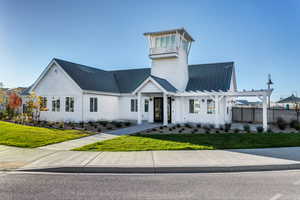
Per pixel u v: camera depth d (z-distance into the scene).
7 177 4.97
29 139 9.38
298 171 5.49
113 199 3.70
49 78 19.08
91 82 19.25
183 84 19.25
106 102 20.30
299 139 9.84
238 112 21.14
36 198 3.74
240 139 9.88
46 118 19.09
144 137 10.45
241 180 4.75
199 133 11.95
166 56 18.31
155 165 5.66
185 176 5.09
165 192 4.04
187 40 20.42
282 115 18.20
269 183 4.53
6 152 7.28
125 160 6.18
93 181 4.71
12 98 20.34
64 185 4.44
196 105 18.08
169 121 18.64
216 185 4.42
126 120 21.28
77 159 6.31
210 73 20.22
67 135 10.72
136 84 22.06
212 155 6.84
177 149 7.79
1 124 13.77
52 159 6.33
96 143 8.82
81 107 17.44
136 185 4.44
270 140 9.61
